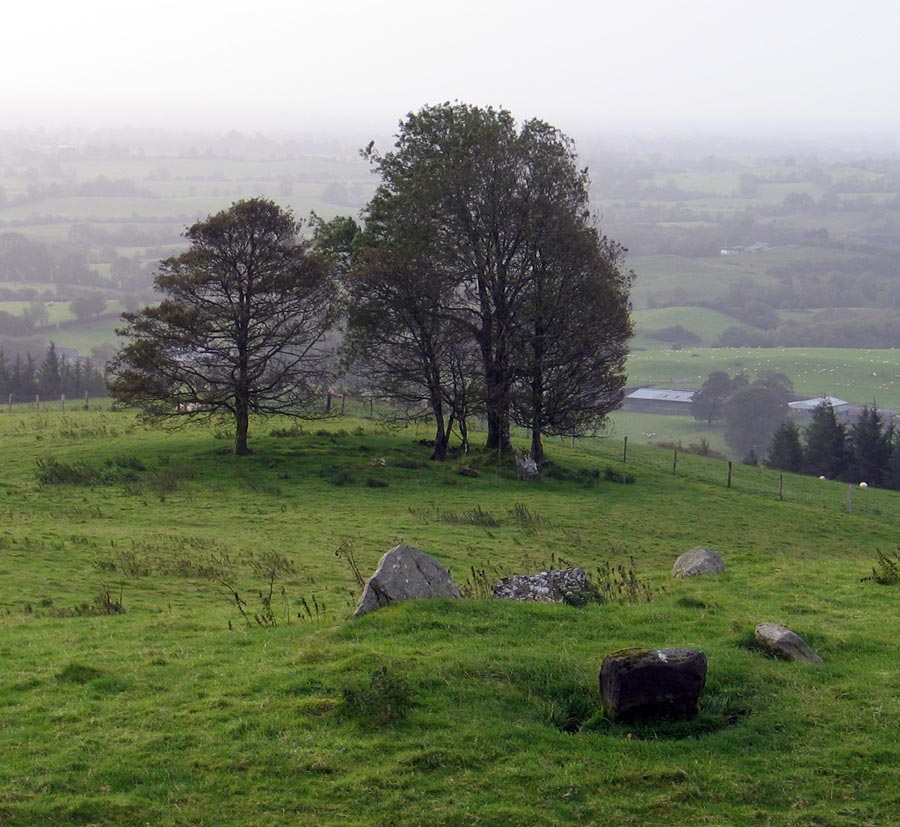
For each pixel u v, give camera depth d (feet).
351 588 77.05
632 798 35.35
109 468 141.49
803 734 39.78
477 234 159.63
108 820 33.40
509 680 43.27
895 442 270.87
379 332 160.45
